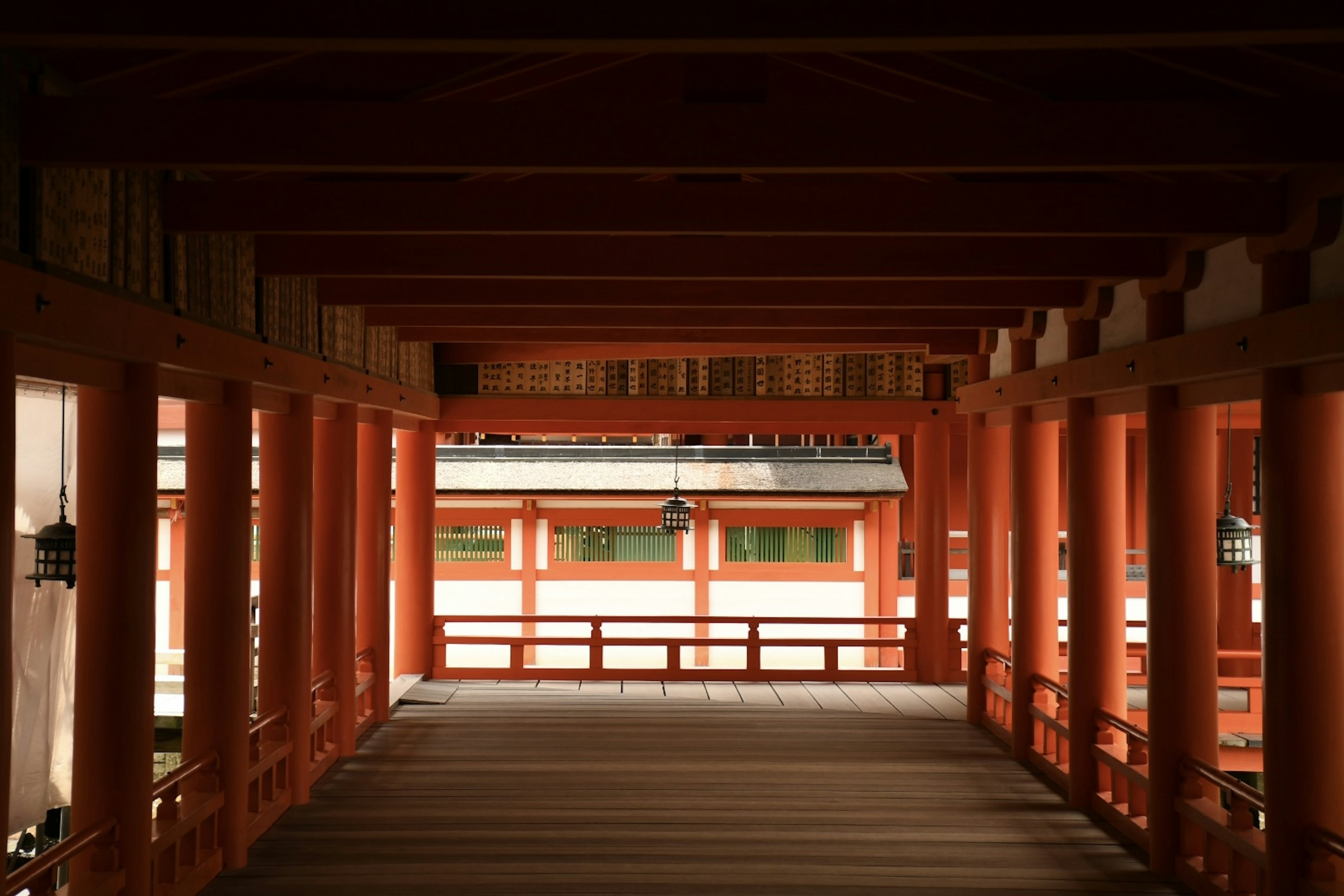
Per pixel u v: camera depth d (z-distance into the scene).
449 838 7.14
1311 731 5.10
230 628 6.48
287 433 7.68
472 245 6.38
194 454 6.47
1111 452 7.84
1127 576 14.85
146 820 5.31
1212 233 5.05
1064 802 8.02
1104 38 3.10
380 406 9.83
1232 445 13.52
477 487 15.05
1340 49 4.00
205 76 4.72
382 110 4.09
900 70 5.09
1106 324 7.45
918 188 5.02
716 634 15.51
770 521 15.46
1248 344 5.42
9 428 3.98
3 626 3.97
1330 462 5.18
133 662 5.21
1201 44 3.12
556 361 12.30
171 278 5.49
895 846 7.06
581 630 15.48
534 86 5.58
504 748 9.42
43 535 5.83
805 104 5.71
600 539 15.52
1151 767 6.65
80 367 4.80
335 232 5.27
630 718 10.59
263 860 6.73
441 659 12.61
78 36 3.15
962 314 8.88
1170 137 4.00
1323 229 4.83
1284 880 5.13
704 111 4.04
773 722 10.45
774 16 3.17
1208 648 6.54
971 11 3.12
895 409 12.52
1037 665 9.18
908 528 16.06
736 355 11.28
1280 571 5.19
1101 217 5.04
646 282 7.52
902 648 14.27
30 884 4.58
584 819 7.55
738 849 6.99
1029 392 8.78
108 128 4.10
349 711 9.11
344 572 9.05
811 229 5.03
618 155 4.05
